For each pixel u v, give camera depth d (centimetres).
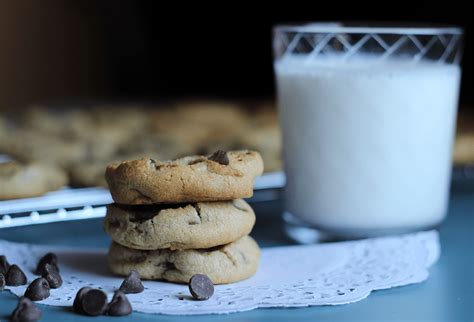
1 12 131
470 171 72
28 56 134
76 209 61
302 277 51
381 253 55
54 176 63
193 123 90
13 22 132
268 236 60
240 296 48
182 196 49
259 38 120
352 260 54
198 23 123
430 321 47
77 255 55
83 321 46
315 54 58
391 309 48
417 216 58
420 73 57
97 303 46
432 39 58
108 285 50
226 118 94
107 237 60
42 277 49
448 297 50
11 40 133
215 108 100
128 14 127
